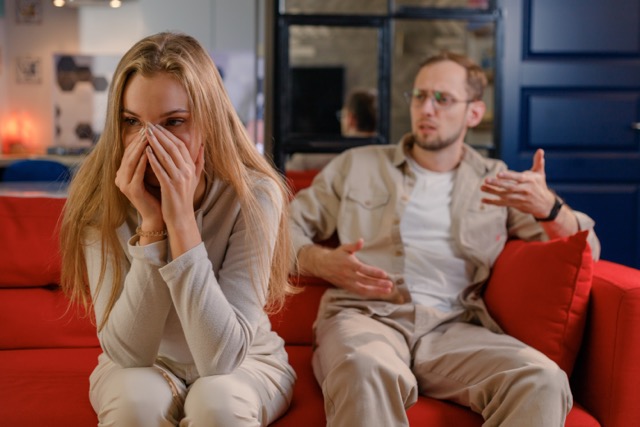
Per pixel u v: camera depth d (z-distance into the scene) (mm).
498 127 4383
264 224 1566
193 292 1440
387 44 4449
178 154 1447
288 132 4480
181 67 1459
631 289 1767
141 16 5906
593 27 4367
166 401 1436
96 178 1581
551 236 2092
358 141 4551
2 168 5672
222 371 1479
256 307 1540
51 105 6352
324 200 2240
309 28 5258
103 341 1512
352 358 1626
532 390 1616
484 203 2113
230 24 5887
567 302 1852
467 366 1767
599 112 4383
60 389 1724
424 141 2191
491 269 2141
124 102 1480
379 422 1590
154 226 1478
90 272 1565
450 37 5047
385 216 2162
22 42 6324
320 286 2197
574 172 4387
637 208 4402
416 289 2066
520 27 4371
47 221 2104
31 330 2027
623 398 1750
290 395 1658
